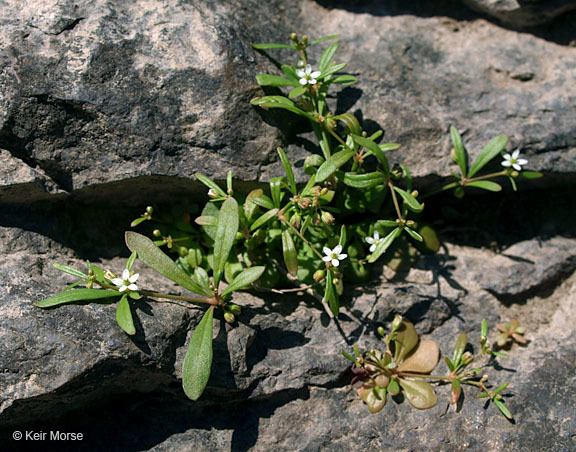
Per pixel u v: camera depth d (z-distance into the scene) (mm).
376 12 202
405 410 176
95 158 174
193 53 177
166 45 177
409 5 203
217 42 179
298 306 183
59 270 172
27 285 165
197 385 159
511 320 190
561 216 203
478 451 172
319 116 176
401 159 187
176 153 176
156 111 174
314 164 176
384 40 198
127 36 175
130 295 163
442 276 193
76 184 175
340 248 169
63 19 173
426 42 199
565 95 195
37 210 178
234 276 180
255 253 182
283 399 176
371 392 177
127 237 164
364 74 193
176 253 189
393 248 192
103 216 188
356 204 184
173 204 190
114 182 175
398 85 193
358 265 187
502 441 172
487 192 202
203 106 176
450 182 192
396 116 189
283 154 172
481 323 189
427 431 173
